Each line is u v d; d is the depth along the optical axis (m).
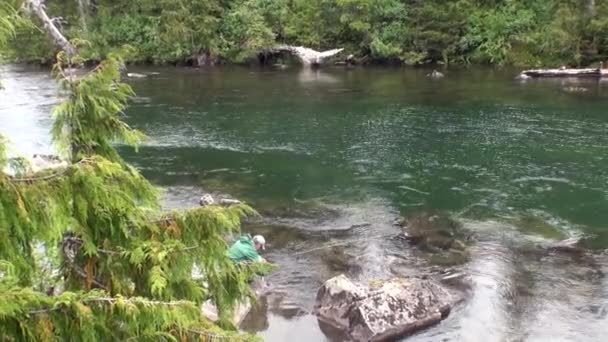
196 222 6.26
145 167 24.17
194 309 5.32
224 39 56.62
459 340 11.96
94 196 5.38
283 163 24.52
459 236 17.14
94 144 6.20
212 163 24.69
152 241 5.97
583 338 11.95
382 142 27.19
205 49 56.84
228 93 40.22
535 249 16.14
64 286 5.99
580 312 12.91
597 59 45.88
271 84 43.88
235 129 30.20
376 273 14.93
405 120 31.14
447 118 31.22
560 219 18.20
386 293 12.72
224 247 6.38
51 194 5.12
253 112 34.00
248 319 12.95
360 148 26.38
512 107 33.16
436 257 15.79
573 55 46.56
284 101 36.91
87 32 52.62
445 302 12.95
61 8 56.34
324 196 20.67
